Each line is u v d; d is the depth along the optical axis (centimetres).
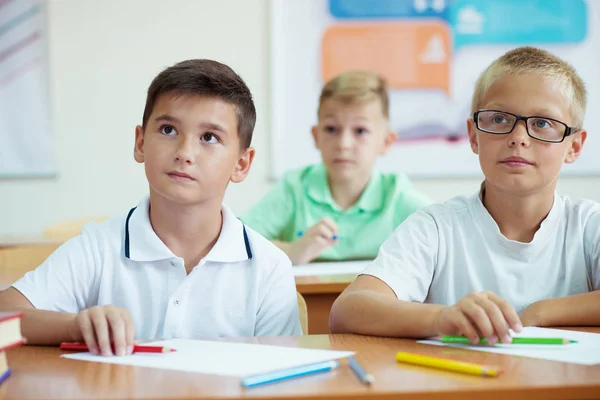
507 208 123
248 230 125
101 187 362
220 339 95
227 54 361
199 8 360
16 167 359
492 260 125
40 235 301
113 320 85
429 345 88
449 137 367
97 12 357
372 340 93
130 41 359
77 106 359
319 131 238
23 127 358
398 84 366
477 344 87
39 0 355
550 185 121
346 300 104
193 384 67
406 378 69
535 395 65
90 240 117
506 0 367
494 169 118
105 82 359
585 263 125
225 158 112
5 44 354
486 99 120
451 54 367
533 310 104
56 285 111
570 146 123
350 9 363
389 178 234
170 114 109
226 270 119
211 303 117
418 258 124
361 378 68
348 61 364
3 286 144
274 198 238
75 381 70
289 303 122
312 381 68
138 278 116
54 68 358
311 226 218
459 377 69
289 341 92
